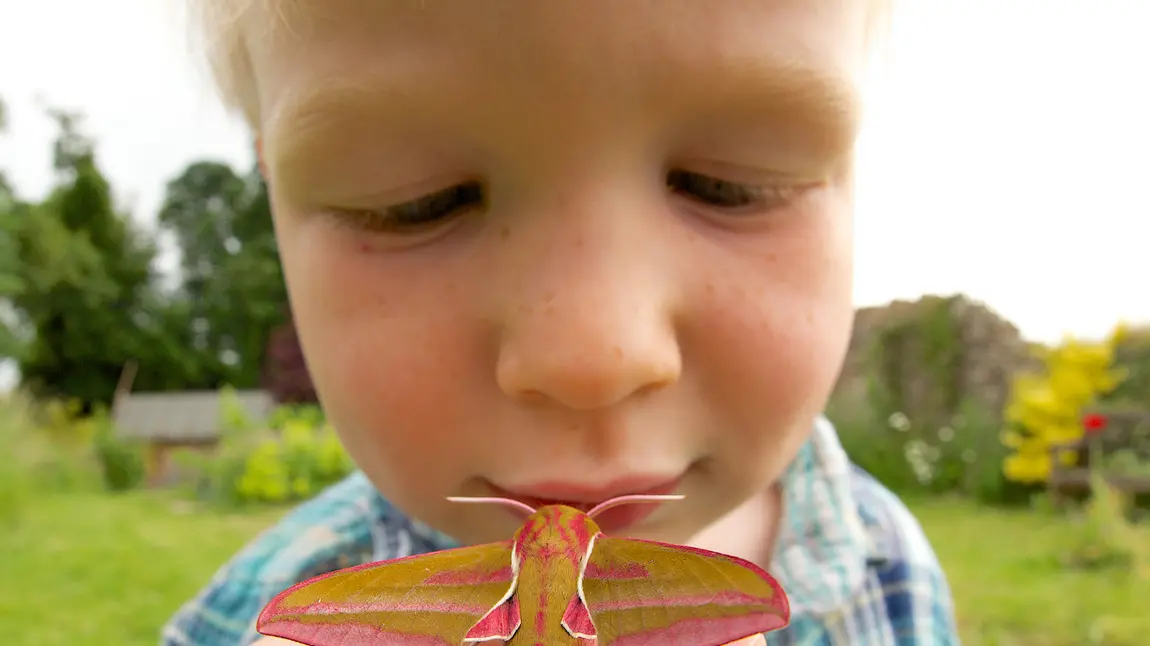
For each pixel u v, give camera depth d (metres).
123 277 5.47
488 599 0.14
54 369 5.05
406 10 0.14
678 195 0.16
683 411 0.16
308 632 0.13
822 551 0.25
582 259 0.15
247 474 1.57
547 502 0.16
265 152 0.18
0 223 3.51
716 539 0.26
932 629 0.26
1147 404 1.34
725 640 0.13
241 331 5.68
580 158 0.15
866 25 0.18
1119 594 0.71
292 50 0.15
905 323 1.56
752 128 0.15
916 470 1.42
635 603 0.14
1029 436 1.32
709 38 0.14
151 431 3.68
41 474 1.68
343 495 0.30
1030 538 0.96
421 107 0.15
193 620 0.28
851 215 0.18
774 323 0.16
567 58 0.14
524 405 0.16
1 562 0.93
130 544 1.05
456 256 0.16
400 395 0.16
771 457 0.17
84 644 0.67
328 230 0.17
